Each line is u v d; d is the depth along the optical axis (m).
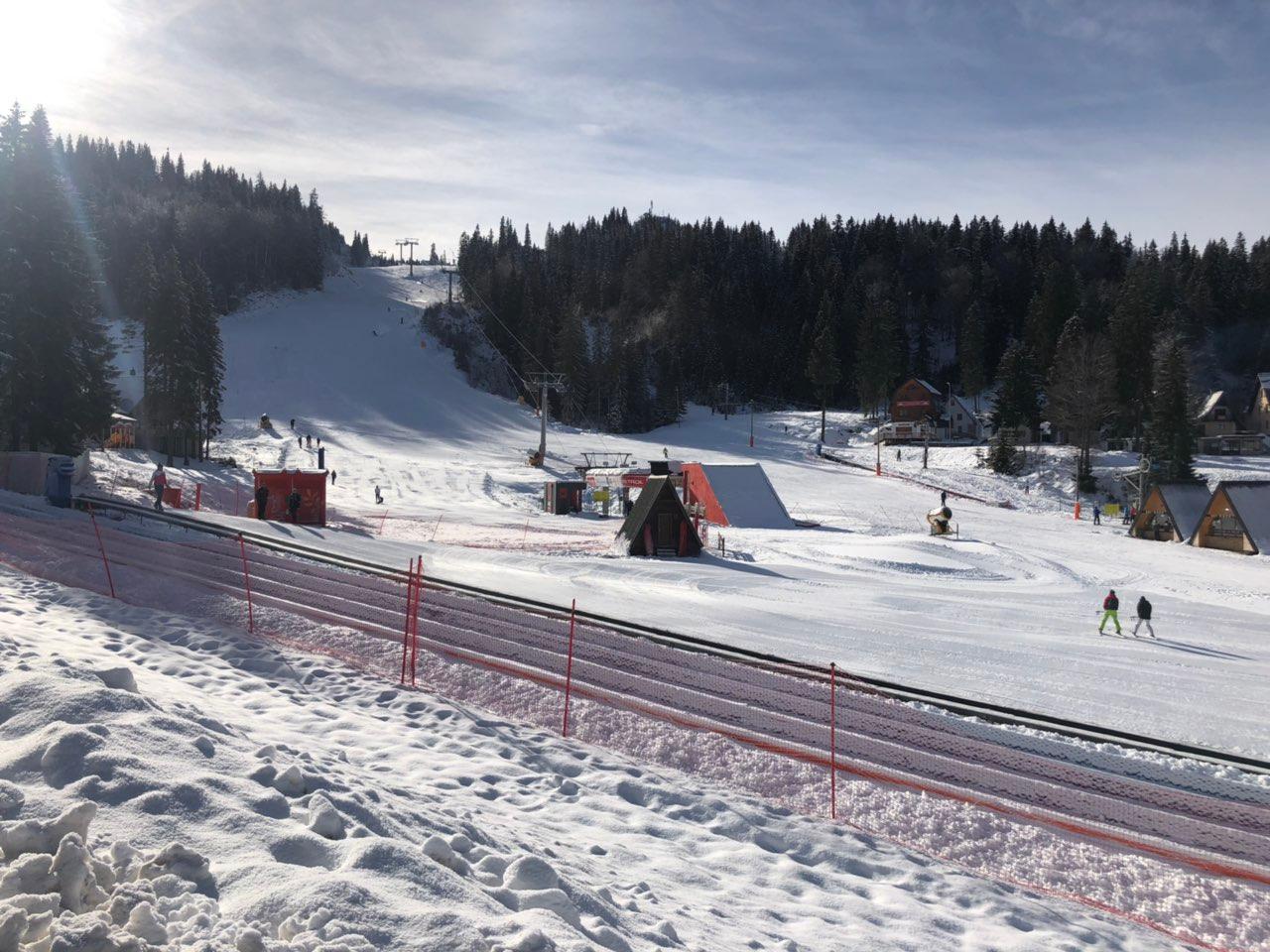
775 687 15.84
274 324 154.75
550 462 86.62
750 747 13.09
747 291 178.00
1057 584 39.03
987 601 32.41
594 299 190.62
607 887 7.16
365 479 70.31
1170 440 83.94
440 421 108.69
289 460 79.19
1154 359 107.62
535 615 19.92
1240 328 151.50
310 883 4.65
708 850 9.59
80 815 4.55
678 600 27.62
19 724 6.53
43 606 16.59
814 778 12.16
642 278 191.38
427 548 34.12
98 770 5.70
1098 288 162.62
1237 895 9.74
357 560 24.83
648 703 14.53
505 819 8.83
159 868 4.54
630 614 23.91
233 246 177.38
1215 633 28.19
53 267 42.38
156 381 71.50
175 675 12.90
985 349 158.50
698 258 191.00
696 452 101.44
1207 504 55.28
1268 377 118.75
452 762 10.83
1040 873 10.27
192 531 28.25
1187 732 16.08
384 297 189.88
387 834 6.24
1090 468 86.62
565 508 60.34
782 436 120.44
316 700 13.03
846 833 10.69
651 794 11.13
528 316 152.88
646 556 38.94
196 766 6.34
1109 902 9.75
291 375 122.56
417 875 5.18
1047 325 128.25
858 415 136.25
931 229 199.50
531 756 12.00
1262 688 20.00
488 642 17.44
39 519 27.55
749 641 21.67
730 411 149.38
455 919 4.61
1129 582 41.31
